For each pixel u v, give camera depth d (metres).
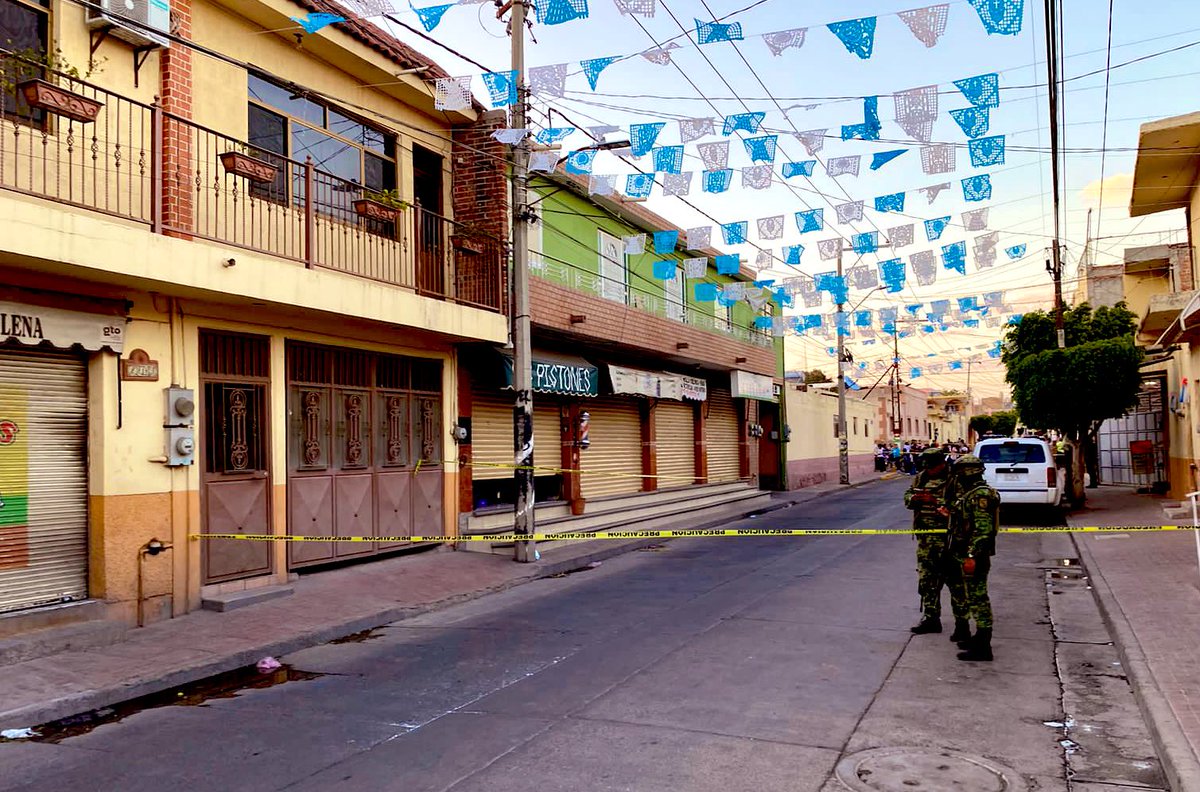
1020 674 6.66
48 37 8.27
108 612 8.34
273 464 10.34
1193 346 15.86
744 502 24.23
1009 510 19.41
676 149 8.82
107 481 8.45
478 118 13.73
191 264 8.52
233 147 10.06
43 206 7.35
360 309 10.56
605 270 17.88
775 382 29.84
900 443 52.12
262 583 10.12
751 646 7.61
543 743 5.26
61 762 5.27
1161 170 16.52
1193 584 9.54
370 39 11.46
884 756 4.93
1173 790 4.44
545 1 6.54
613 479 18.92
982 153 7.71
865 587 10.39
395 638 8.62
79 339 8.18
